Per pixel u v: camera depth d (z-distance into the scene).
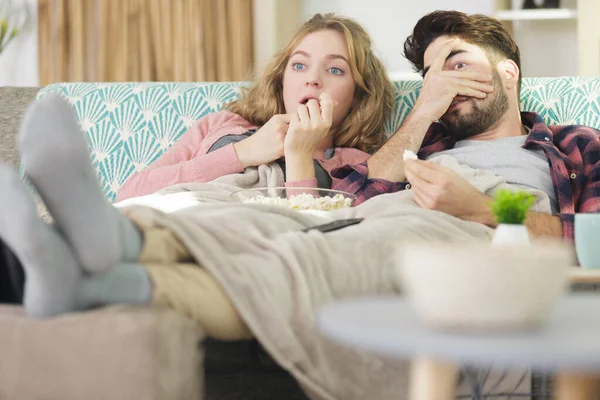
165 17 4.54
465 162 2.22
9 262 1.31
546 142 2.20
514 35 4.37
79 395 1.15
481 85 2.31
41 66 4.55
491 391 1.50
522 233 1.34
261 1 4.46
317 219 1.80
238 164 2.29
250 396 1.56
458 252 0.80
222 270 1.36
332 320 0.85
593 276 1.46
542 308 0.80
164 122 2.54
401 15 4.49
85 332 1.15
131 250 1.32
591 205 2.12
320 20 2.46
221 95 2.55
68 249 1.22
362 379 1.45
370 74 2.42
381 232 1.64
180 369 1.19
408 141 2.28
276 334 1.37
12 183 1.18
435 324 0.80
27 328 1.17
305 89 2.38
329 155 2.36
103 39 4.54
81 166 1.21
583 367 0.72
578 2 4.07
